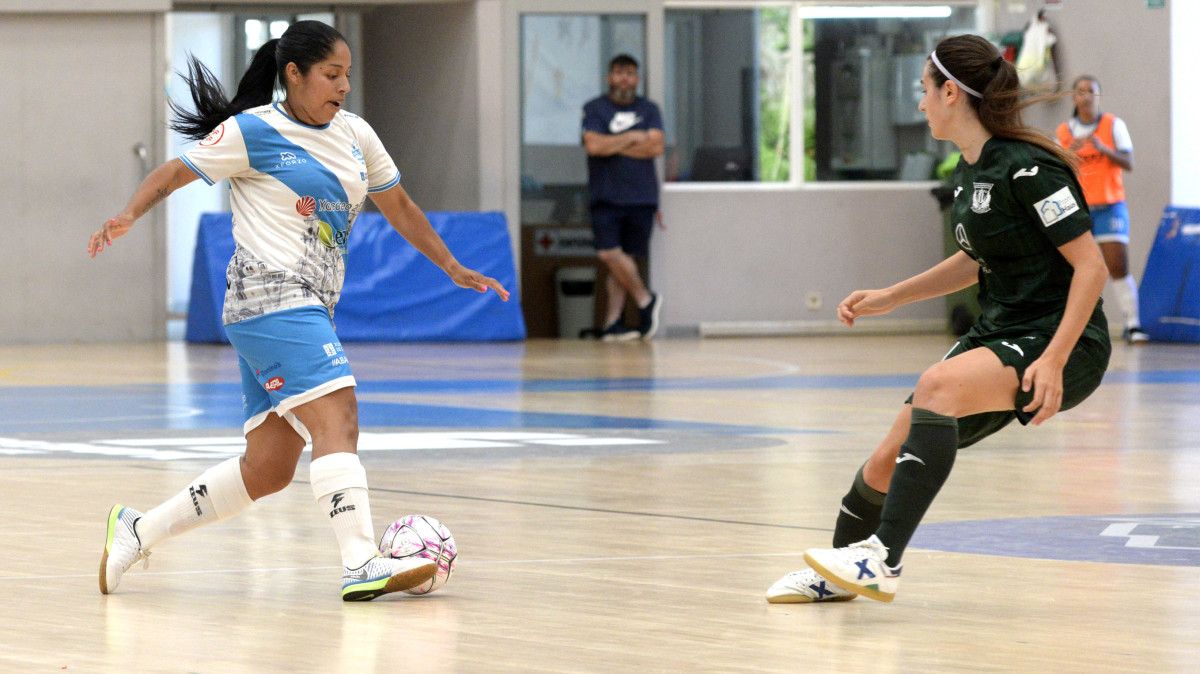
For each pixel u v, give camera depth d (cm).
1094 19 4541
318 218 1074
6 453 1875
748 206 4641
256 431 1085
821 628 945
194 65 1115
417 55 4584
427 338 4188
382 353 3762
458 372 3203
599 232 4362
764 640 910
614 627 946
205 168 1054
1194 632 934
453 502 1494
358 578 1022
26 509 1434
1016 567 1157
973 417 1032
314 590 1070
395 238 4225
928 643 902
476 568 1155
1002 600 1034
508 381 2991
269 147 1066
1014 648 889
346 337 4116
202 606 1013
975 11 4700
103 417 2314
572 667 838
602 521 1384
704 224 4619
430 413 2394
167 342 4225
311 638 914
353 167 1088
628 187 4359
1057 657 866
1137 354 3691
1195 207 4238
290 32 1074
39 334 4241
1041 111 4569
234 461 1091
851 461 1822
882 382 2977
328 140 1081
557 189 4472
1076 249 979
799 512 1437
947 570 1145
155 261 4306
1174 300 4153
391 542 1070
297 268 1066
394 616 980
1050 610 1001
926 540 1284
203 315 4106
